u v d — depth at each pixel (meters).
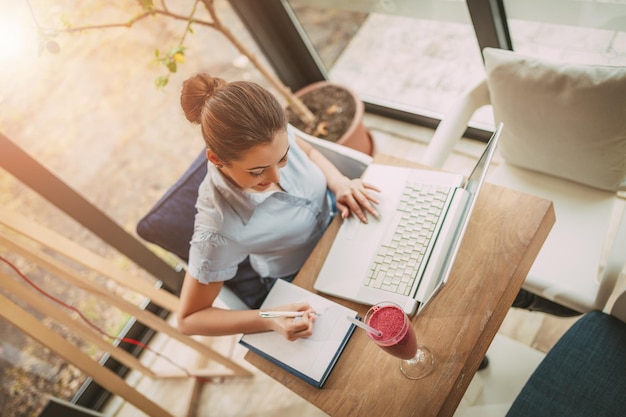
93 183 2.37
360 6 2.27
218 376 2.07
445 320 1.08
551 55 1.79
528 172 1.62
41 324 1.34
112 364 2.28
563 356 1.23
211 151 1.04
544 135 1.41
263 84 2.72
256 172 1.06
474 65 2.12
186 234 1.47
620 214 1.81
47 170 1.65
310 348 1.12
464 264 1.15
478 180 1.10
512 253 1.13
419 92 2.41
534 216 1.17
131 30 2.29
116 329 2.32
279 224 1.31
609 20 1.54
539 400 1.19
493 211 1.21
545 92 1.30
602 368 1.17
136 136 2.48
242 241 1.26
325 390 1.08
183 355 2.24
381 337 0.96
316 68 2.62
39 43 1.51
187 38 2.49
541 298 1.43
